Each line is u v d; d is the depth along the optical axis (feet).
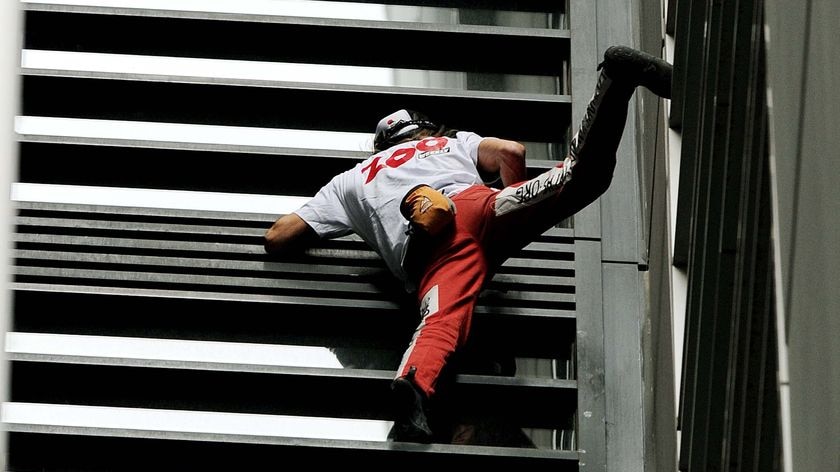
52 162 80.18
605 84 64.39
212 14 84.58
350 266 76.38
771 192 43.73
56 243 76.38
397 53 85.81
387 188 72.84
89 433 68.69
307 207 75.20
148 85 82.12
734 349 49.70
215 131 82.58
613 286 76.74
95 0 88.43
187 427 71.56
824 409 35.83
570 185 67.51
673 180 69.15
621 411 72.95
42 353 73.26
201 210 78.59
